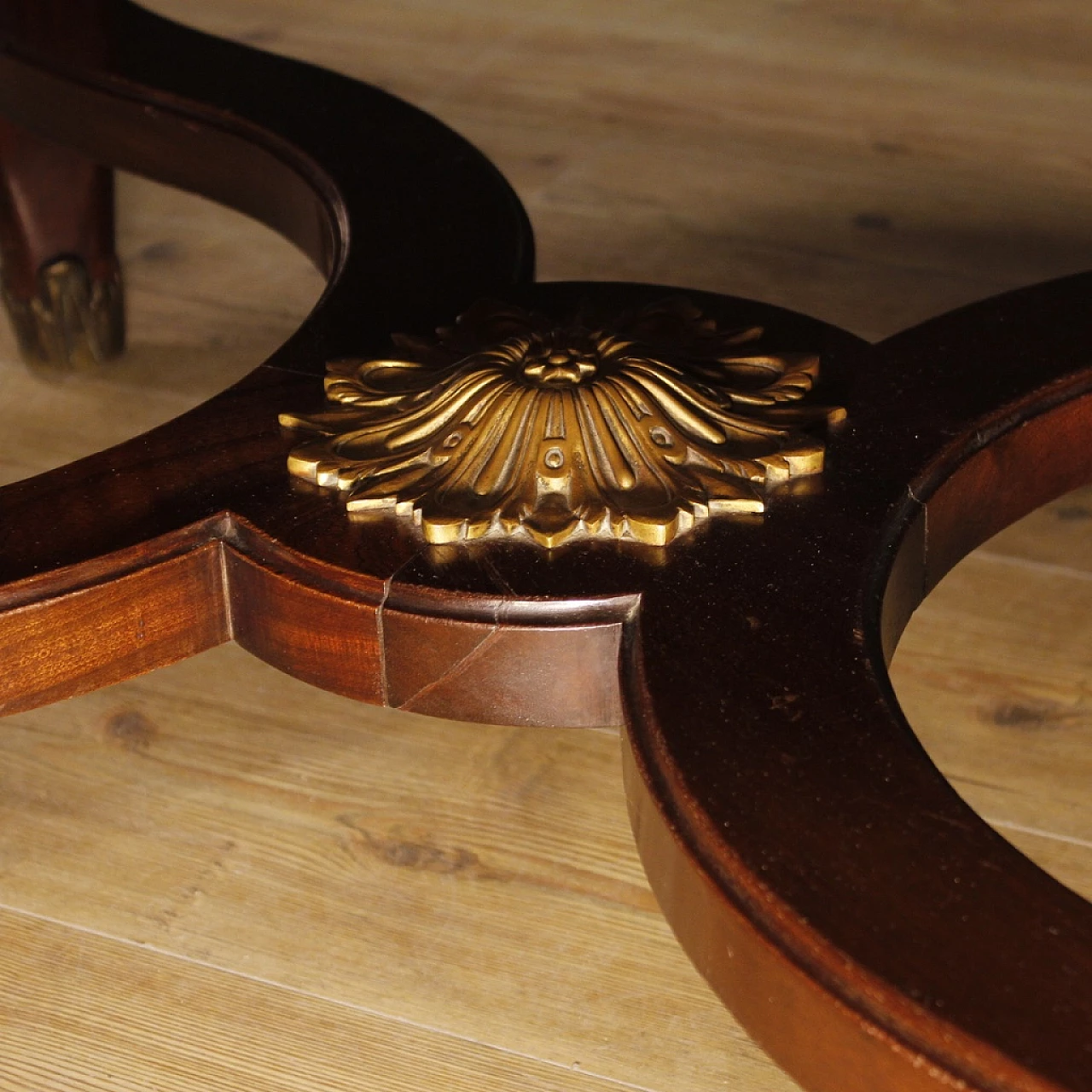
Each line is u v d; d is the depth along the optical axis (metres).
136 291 1.52
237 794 1.15
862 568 0.91
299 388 0.99
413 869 1.12
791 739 0.86
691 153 1.71
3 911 1.11
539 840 1.13
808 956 0.81
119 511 0.93
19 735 1.18
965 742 1.16
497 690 0.91
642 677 0.88
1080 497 1.30
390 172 1.11
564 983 1.08
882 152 1.70
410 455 0.94
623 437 0.94
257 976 1.08
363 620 0.91
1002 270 1.49
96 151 1.20
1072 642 1.21
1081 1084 0.78
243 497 0.93
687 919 0.85
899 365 0.99
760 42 1.96
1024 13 2.02
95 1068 1.05
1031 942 0.80
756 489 0.93
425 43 1.96
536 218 1.58
